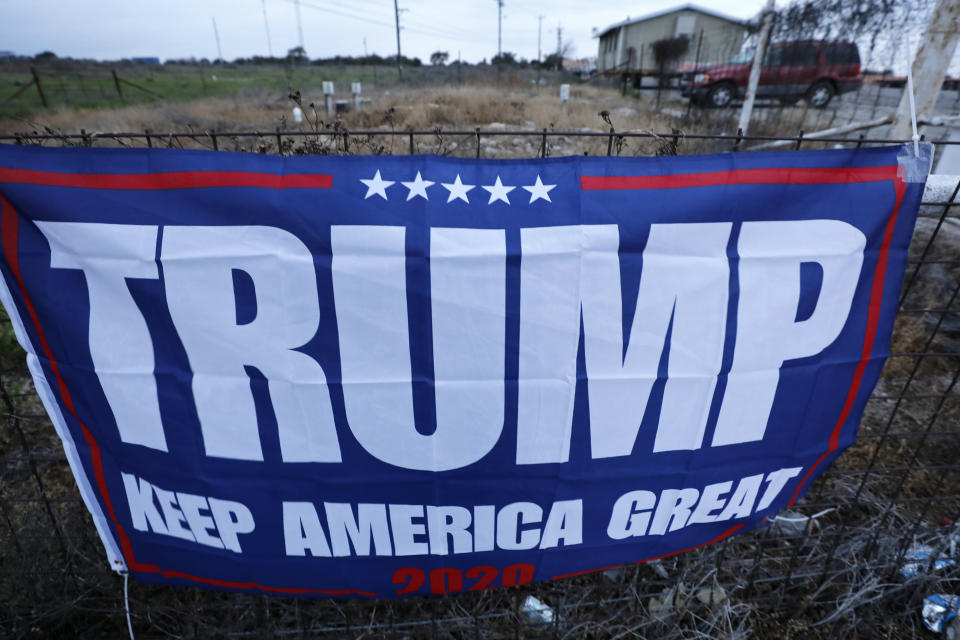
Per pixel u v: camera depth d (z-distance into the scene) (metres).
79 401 2.12
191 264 1.95
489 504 2.23
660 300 2.04
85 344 2.03
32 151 1.87
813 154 2.00
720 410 2.20
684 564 2.69
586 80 29.70
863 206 2.05
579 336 2.04
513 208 1.96
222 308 1.99
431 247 1.94
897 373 4.25
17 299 1.99
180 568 2.37
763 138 1.98
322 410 2.08
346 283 1.96
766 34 9.50
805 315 2.13
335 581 2.35
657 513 2.32
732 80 14.73
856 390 2.29
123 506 2.27
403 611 2.65
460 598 2.66
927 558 2.80
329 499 2.20
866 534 2.86
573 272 1.99
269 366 2.04
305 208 1.92
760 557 2.75
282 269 1.95
